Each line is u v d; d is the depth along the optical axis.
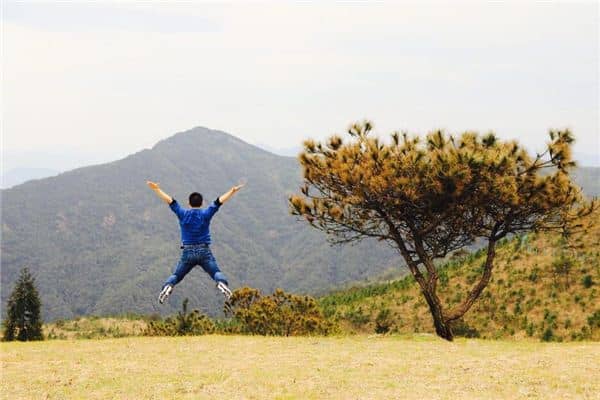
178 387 14.23
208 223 9.64
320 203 24.84
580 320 40.19
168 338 24.69
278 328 35.06
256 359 18.27
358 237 25.62
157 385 14.48
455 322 45.09
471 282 51.69
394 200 23.11
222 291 9.08
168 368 16.73
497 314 44.97
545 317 41.81
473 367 16.66
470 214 24.92
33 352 20.12
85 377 15.52
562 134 22.23
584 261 46.25
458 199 23.08
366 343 22.36
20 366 17.28
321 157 24.16
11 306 77.44
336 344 22.02
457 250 26.73
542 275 47.12
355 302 61.44
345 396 13.19
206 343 22.45
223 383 14.62
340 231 25.50
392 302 56.91
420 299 54.59
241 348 20.86
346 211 24.84
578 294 42.94
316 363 17.44
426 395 13.20
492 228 25.25
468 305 24.94
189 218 9.56
